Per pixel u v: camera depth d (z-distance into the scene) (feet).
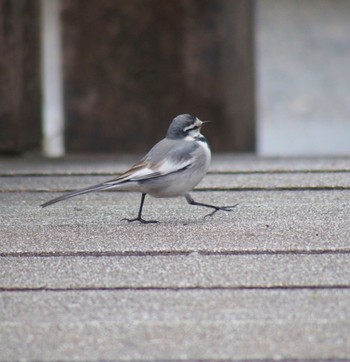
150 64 57.36
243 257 26.27
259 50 138.92
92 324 20.79
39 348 19.42
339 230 29.22
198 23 56.80
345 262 25.45
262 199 35.53
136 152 58.18
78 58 57.72
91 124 58.18
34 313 21.58
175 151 33.94
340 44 140.67
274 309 21.62
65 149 58.49
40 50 56.49
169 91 57.47
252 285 23.48
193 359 18.79
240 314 21.31
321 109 110.01
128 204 36.09
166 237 28.96
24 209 34.19
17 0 50.72
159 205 35.76
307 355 18.88
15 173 42.47
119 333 20.20
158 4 56.85
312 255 26.32
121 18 57.21
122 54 57.47
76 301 22.45
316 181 38.75
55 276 24.57
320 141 91.20
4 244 28.09
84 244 28.04
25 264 25.84
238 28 56.70
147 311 21.62
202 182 39.42
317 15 156.15
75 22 57.36
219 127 57.36
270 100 115.34
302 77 125.70
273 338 19.79
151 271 24.89
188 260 26.04
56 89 109.19
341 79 124.26
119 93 57.82
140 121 57.93
